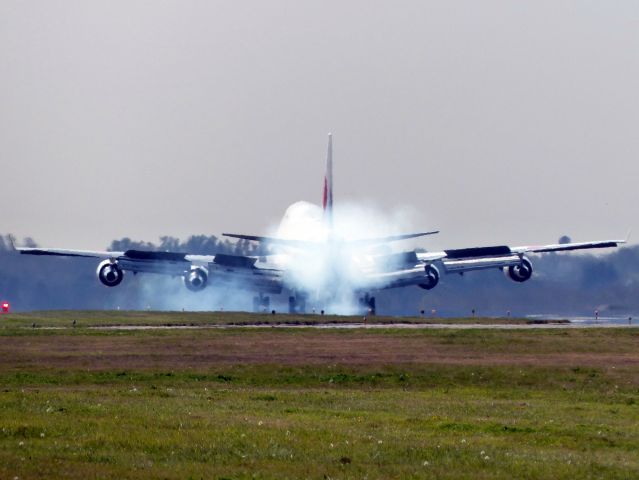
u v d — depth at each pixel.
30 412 110.50
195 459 86.81
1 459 85.19
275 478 79.62
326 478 80.00
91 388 139.50
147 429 100.12
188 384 145.50
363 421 107.50
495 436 99.69
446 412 115.69
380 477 80.56
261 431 99.56
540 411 117.06
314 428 102.06
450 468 84.12
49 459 85.44
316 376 152.88
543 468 84.12
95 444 92.00
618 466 85.00
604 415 113.94
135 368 161.62
